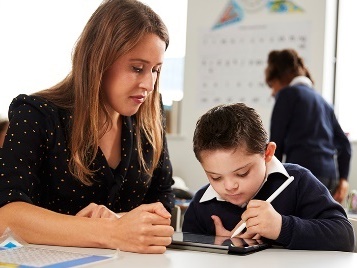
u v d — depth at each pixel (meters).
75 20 4.58
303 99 2.93
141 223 1.05
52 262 0.90
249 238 1.23
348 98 4.13
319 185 1.37
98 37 1.27
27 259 0.93
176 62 4.51
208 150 1.26
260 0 4.26
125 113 1.31
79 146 1.32
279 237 1.16
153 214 1.07
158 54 1.28
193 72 4.42
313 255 1.08
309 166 2.92
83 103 1.32
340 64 4.17
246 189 1.28
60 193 1.38
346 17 4.16
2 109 4.70
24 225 1.13
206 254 1.05
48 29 4.64
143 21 1.26
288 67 3.09
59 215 1.14
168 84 4.52
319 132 2.97
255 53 4.27
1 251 1.02
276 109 2.95
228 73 4.34
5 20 4.70
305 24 4.13
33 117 1.30
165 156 1.56
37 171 1.32
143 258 0.99
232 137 1.24
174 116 4.46
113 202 1.42
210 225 1.44
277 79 3.12
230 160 1.24
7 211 1.16
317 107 2.97
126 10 1.27
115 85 1.28
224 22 4.35
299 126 2.92
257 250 1.12
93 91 1.29
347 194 3.58
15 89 4.69
